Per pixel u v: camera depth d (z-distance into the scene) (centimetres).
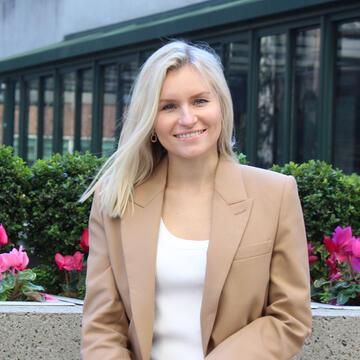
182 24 1112
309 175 500
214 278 243
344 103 908
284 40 980
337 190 497
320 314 377
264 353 238
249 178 258
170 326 252
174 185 269
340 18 902
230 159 268
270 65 1002
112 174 264
